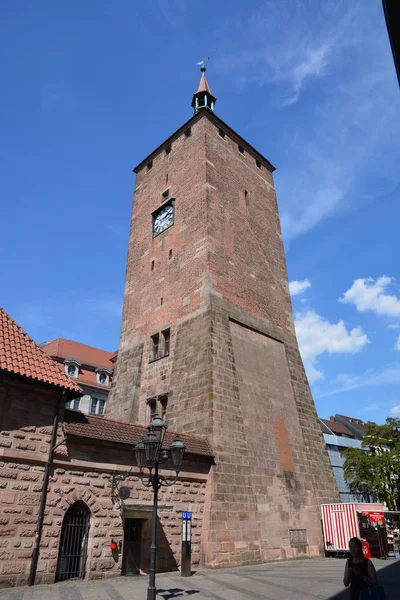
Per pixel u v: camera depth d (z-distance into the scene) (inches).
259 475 960.3
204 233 1183.6
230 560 818.8
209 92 1628.9
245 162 1496.1
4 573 576.7
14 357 679.7
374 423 2245.3
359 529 1015.6
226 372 1007.0
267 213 1492.4
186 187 1333.7
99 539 689.0
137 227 1482.5
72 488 679.7
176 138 1487.5
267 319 1253.7
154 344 1195.3
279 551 918.4
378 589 340.8
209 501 842.2
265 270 1344.7
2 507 598.9
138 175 1611.7
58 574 639.8
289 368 1240.8
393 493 2009.1
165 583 644.1
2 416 630.5
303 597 532.4
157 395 1088.2
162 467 803.4
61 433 687.1
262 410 1066.1
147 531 766.5
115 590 578.2
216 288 1117.7
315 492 1087.6
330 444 2859.3
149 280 1310.3
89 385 2006.6
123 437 762.8
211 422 912.3
